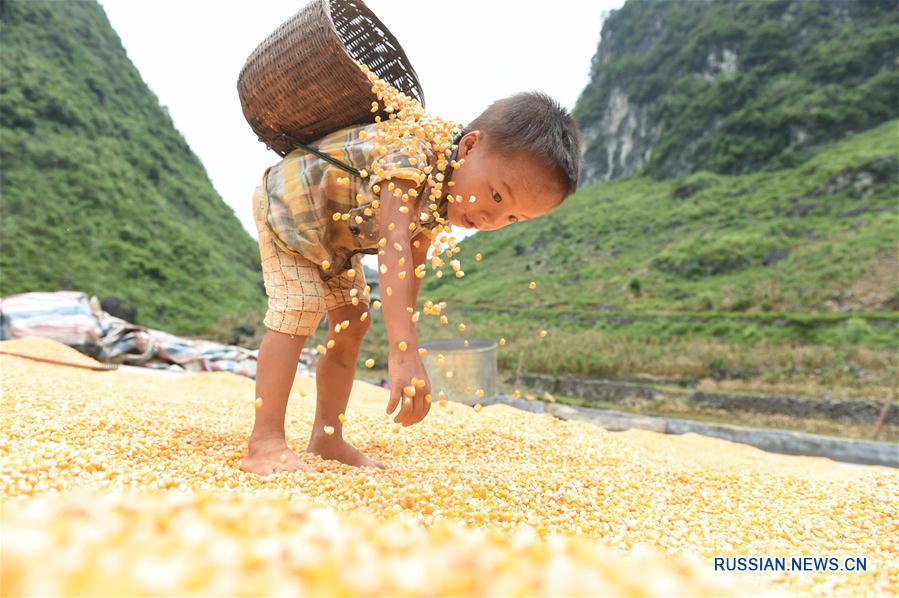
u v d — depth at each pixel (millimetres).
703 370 17766
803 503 2539
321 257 2289
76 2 49531
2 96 35969
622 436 4516
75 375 4539
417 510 1799
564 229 48500
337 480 2023
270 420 2254
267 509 941
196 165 49188
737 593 750
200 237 39281
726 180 47188
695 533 2021
